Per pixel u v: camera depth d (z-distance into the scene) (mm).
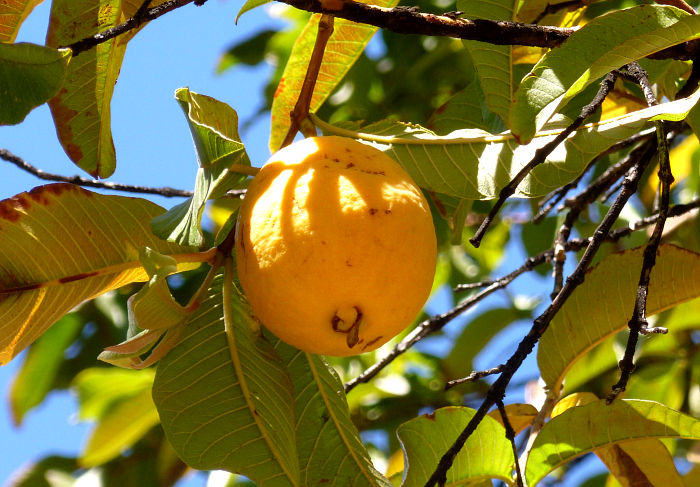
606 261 996
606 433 959
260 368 930
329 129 954
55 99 959
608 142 942
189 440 920
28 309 900
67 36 952
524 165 950
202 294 918
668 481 992
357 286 874
